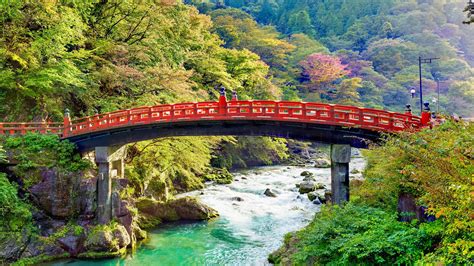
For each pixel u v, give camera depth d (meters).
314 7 113.25
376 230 11.84
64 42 26.56
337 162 19.12
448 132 11.45
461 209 8.15
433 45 77.12
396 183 13.08
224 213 27.22
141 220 24.14
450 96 59.16
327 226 13.25
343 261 11.55
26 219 19.22
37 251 18.59
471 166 8.69
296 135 20.12
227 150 45.53
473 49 82.81
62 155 21.48
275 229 23.78
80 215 20.66
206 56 40.31
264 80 47.91
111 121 23.23
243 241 21.78
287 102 19.83
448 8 94.94
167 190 29.14
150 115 21.41
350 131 18.81
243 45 72.12
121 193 22.19
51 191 20.28
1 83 25.33
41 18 25.67
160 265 18.50
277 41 72.44
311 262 13.30
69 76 24.97
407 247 10.34
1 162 20.17
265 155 48.31
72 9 28.28
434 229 10.11
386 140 15.45
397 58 75.94
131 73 27.58
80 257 19.08
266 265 18.03
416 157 10.85
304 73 72.38
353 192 19.67
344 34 96.62
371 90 68.94
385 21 91.94
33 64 25.34
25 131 23.67
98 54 30.22
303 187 32.47
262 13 118.44
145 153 27.39
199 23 45.53
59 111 27.97
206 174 38.16
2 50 24.33
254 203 29.70
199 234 23.03
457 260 8.37
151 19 32.22
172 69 30.80
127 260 19.11
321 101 66.19
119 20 32.00
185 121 20.88
